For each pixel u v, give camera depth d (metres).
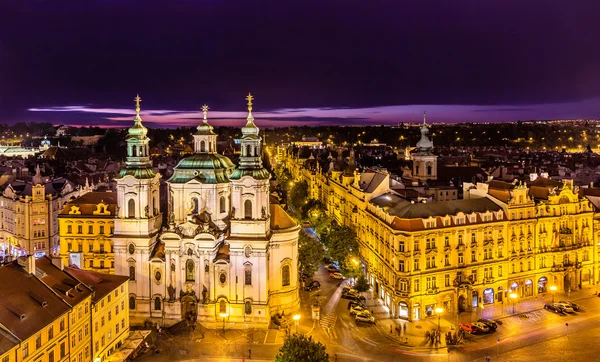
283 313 118.56
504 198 125.75
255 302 113.38
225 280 114.19
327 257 158.12
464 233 118.31
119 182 116.88
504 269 123.44
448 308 117.94
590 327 109.69
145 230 116.94
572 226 131.62
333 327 112.31
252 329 112.56
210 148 128.12
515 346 101.19
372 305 124.94
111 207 140.62
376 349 101.25
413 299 113.25
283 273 119.12
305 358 75.31
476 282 120.06
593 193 147.75
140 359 98.50
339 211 187.00
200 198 120.31
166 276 116.25
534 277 127.56
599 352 98.00
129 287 117.19
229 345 104.69
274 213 121.88
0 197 180.38
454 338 103.62
